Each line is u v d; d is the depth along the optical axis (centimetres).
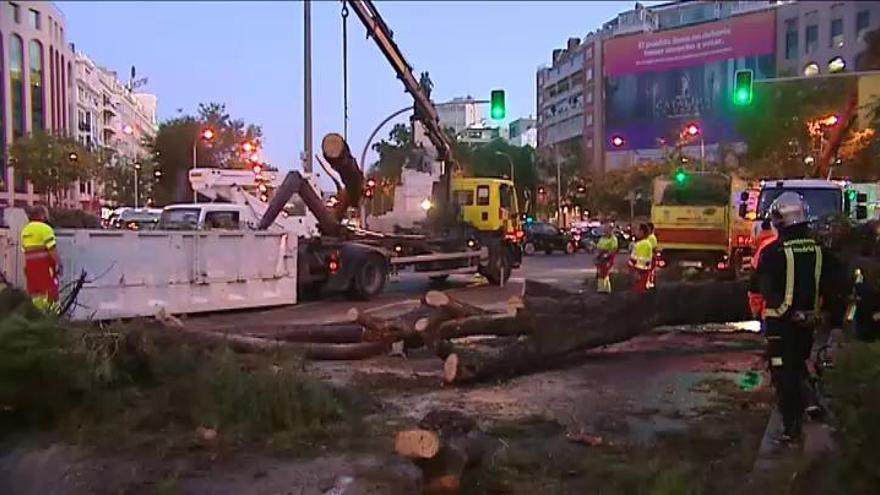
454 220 2427
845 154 2858
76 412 714
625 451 640
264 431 696
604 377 974
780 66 9388
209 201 2530
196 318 1512
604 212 8188
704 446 656
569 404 826
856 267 735
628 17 12069
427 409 799
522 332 1020
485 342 1098
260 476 598
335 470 608
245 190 2561
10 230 1305
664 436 698
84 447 662
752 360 1096
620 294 1116
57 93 8750
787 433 638
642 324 1132
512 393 878
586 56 12106
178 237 1488
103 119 12500
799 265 639
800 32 9138
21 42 7956
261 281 1656
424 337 1027
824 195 2066
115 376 751
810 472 507
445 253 2209
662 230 2497
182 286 1498
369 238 2025
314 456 641
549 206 10669
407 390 884
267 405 711
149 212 2962
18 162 6788
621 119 11025
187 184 3328
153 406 723
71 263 1321
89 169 7050
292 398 722
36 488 593
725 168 6456
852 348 504
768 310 646
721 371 1016
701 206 2461
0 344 693
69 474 609
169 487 573
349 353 1041
